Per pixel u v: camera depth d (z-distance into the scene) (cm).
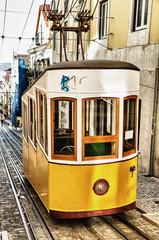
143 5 913
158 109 816
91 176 499
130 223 533
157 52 816
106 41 1170
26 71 4125
